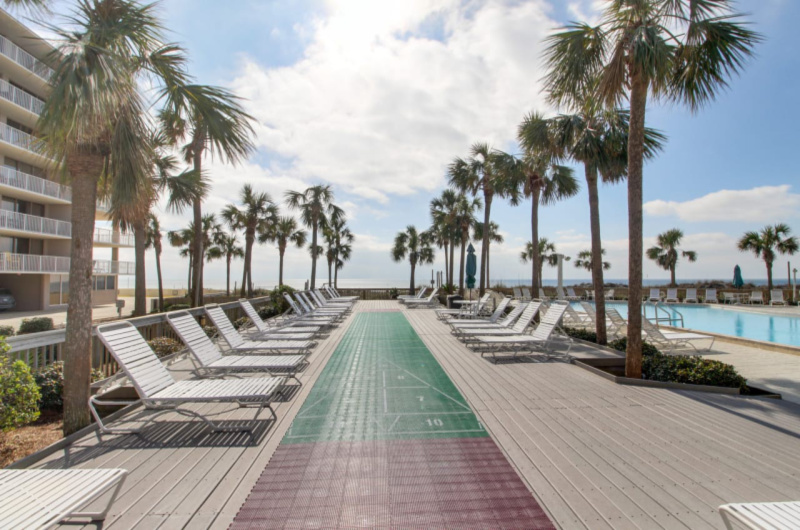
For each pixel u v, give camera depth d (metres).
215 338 8.24
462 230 21.98
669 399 4.56
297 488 2.64
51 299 22.05
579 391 4.87
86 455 3.17
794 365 6.85
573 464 2.97
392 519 2.29
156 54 4.12
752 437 3.48
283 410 4.19
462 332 7.97
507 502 2.47
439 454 3.13
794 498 2.52
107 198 4.40
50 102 3.12
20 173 18.38
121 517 2.33
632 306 5.47
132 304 28.02
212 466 2.96
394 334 9.60
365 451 3.20
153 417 3.82
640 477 2.78
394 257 30.84
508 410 4.18
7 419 3.31
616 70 5.39
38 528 1.71
